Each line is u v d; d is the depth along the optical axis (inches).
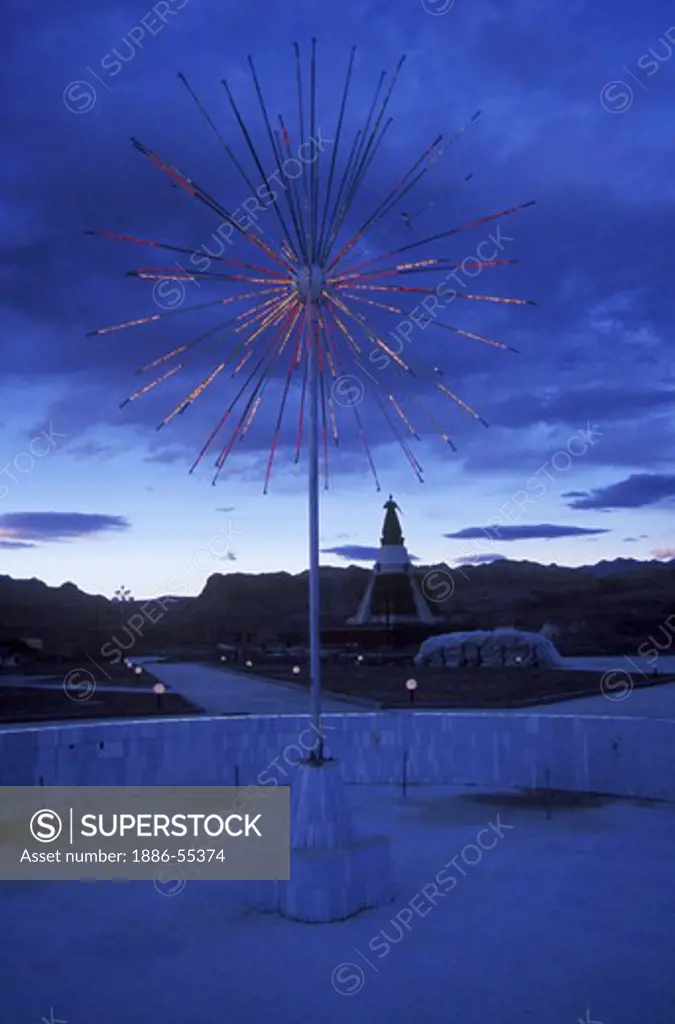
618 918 545.3
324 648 3988.7
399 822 803.4
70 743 864.9
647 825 784.3
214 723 954.1
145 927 543.2
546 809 850.1
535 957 484.1
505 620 5615.2
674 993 435.8
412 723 997.8
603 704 1590.8
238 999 435.2
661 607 5639.8
